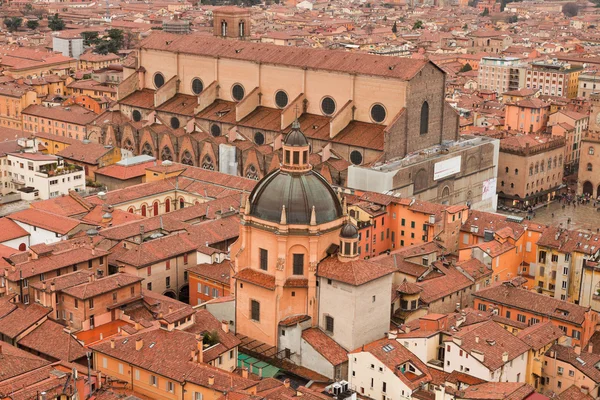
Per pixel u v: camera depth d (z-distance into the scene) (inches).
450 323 7849.4
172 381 6919.3
